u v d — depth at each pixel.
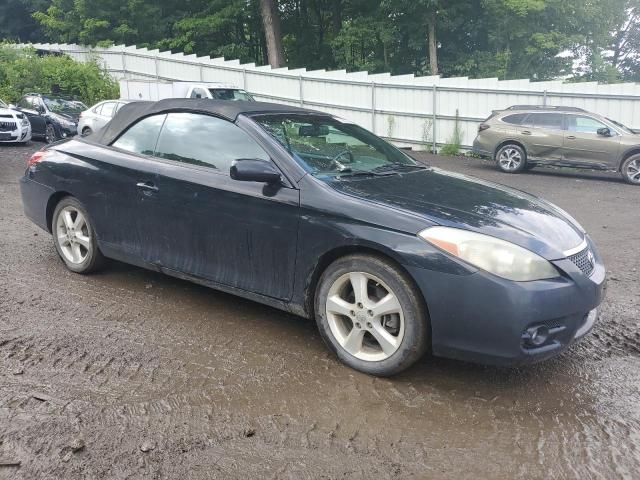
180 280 5.23
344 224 3.54
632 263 6.45
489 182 4.62
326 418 3.11
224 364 3.68
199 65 24.69
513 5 25.75
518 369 3.77
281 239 3.81
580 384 3.60
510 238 3.30
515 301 3.13
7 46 27.28
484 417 3.18
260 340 4.06
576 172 16.00
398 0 26.31
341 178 3.93
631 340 4.30
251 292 4.04
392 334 3.50
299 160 3.95
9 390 3.27
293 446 2.85
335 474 2.66
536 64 28.53
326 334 3.74
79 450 2.74
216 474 2.62
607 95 16.78
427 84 19.47
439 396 3.39
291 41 34.53
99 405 3.15
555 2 26.75
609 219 9.21
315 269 3.71
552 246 3.38
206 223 4.18
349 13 31.92
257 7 31.55
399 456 2.81
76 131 17.83
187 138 4.47
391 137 20.53
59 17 33.12
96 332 4.09
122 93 21.47
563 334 3.33
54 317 4.32
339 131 4.71
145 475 2.60
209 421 3.04
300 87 22.03
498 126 15.69
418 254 3.29
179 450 2.78
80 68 26.34
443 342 3.31
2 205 8.66
